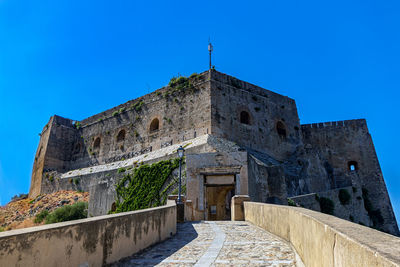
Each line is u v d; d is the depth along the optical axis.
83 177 35.41
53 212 29.17
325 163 42.22
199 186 19.31
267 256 6.56
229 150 24.55
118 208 26.19
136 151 36.25
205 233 10.55
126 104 40.69
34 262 4.44
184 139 31.88
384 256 2.04
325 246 3.59
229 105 32.84
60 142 45.19
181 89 34.50
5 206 39.34
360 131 44.31
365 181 42.28
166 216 9.90
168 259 6.80
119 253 6.71
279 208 8.54
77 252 5.39
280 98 38.97
